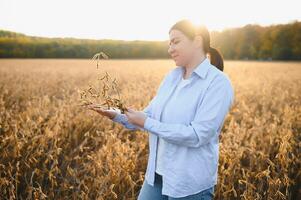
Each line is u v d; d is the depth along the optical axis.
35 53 66.50
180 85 2.53
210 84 2.43
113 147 4.47
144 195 2.78
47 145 4.81
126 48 71.88
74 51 66.69
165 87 2.66
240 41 75.50
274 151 5.18
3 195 4.02
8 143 4.85
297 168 4.77
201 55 2.50
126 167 4.02
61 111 6.45
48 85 14.83
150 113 2.79
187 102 2.47
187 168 2.50
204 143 2.44
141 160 4.70
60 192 4.12
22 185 4.39
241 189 4.12
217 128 2.46
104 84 2.61
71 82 16.34
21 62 44.19
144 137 5.29
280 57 71.44
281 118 7.77
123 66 35.38
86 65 36.41
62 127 5.68
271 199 3.81
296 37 70.56
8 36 78.69
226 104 2.44
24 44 66.19
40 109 6.84
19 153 4.49
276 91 13.38
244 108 8.48
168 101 2.60
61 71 25.27
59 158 5.10
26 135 4.96
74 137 5.69
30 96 10.95
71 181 4.26
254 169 4.57
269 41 72.94
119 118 2.79
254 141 5.00
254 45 74.62
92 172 4.12
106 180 3.81
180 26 2.45
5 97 10.29
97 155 4.52
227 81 2.46
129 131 6.11
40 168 4.60
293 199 4.59
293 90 14.34
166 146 2.54
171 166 2.53
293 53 70.44
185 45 2.46
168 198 2.63
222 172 4.10
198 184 2.52
